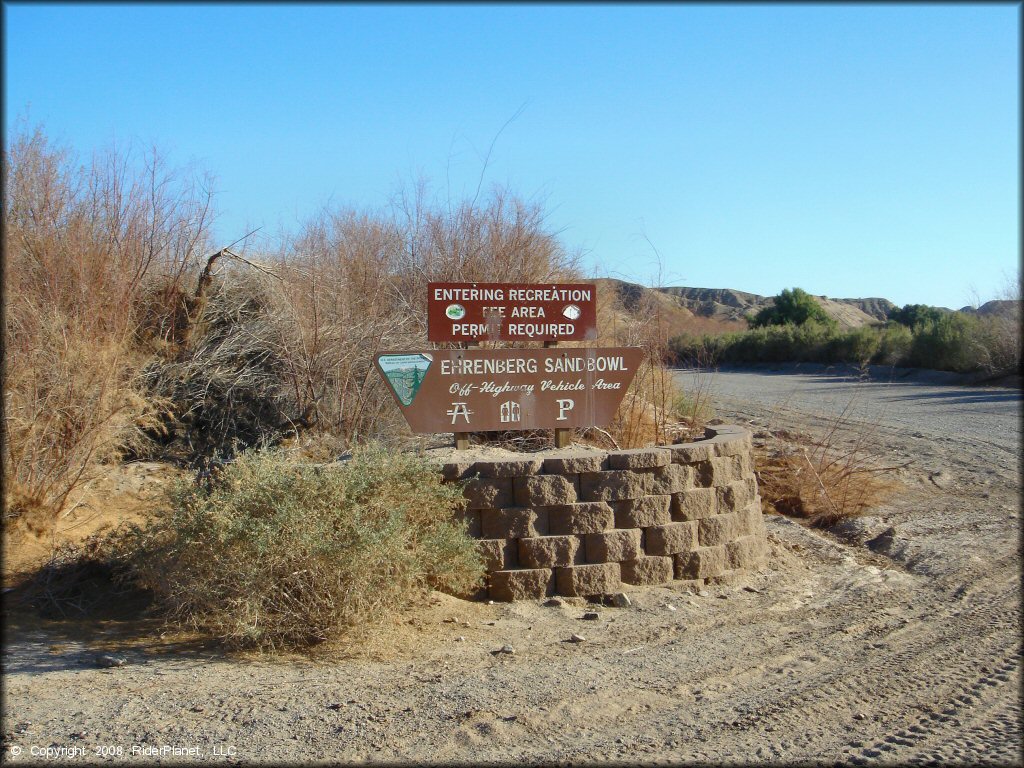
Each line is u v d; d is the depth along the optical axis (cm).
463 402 895
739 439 916
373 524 697
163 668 638
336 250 1380
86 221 1102
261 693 587
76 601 776
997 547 1016
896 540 1050
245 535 657
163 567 702
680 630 739
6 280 953
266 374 1216
